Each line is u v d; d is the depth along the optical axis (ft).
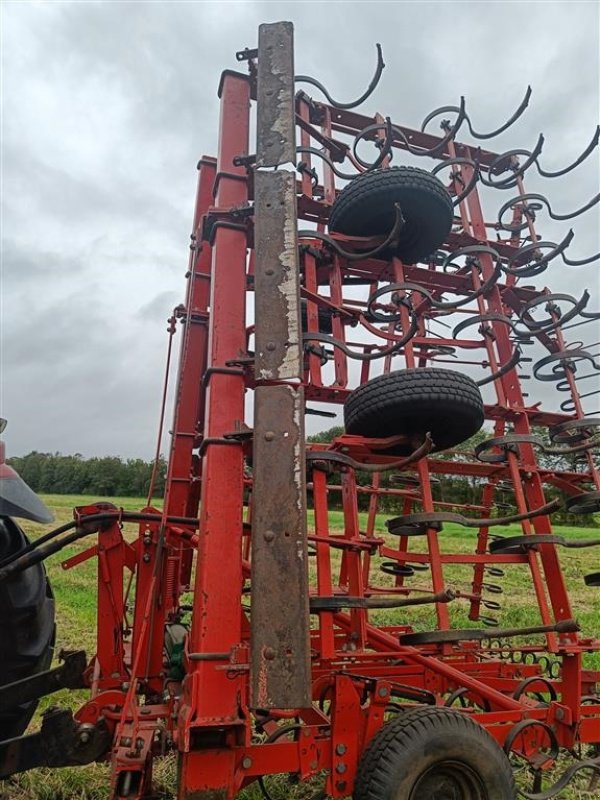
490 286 14.19
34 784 11.55
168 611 15.74
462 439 13.05
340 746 9.52
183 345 14.92
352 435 12.60
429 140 18.70
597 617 28.53
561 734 11.35
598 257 16.47
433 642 10.55
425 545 45.03
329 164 16.03
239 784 8.92
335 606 10.05
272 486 8.77
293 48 11.40
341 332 14.38
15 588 10.32
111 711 10.77
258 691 8.03
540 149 16.79
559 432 15.64
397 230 12.80
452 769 9.41
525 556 12.49
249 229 12.61
